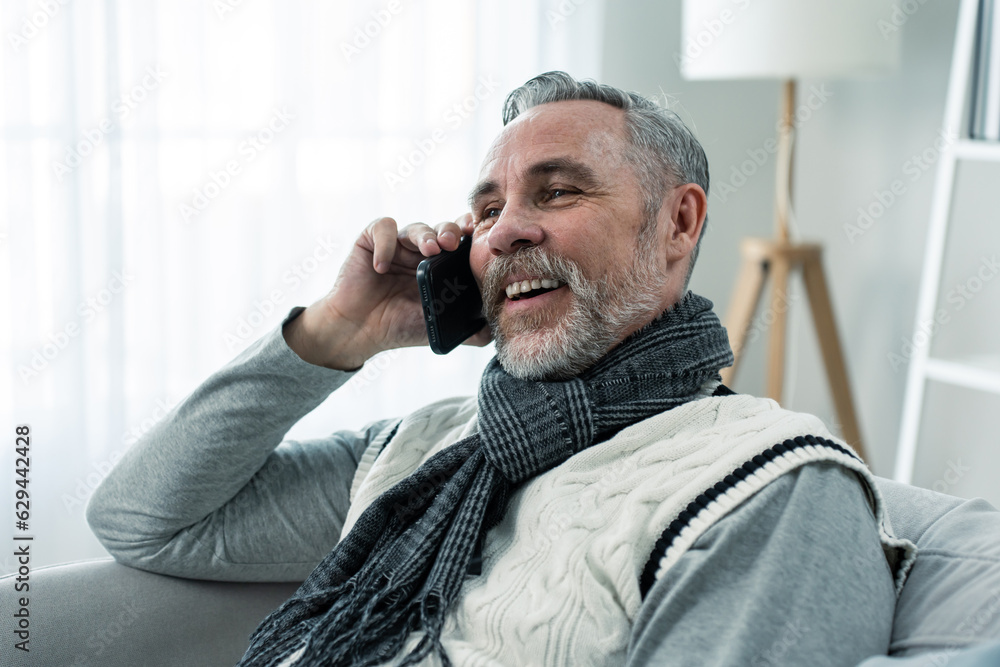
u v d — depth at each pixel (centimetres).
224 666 109
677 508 84
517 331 101
